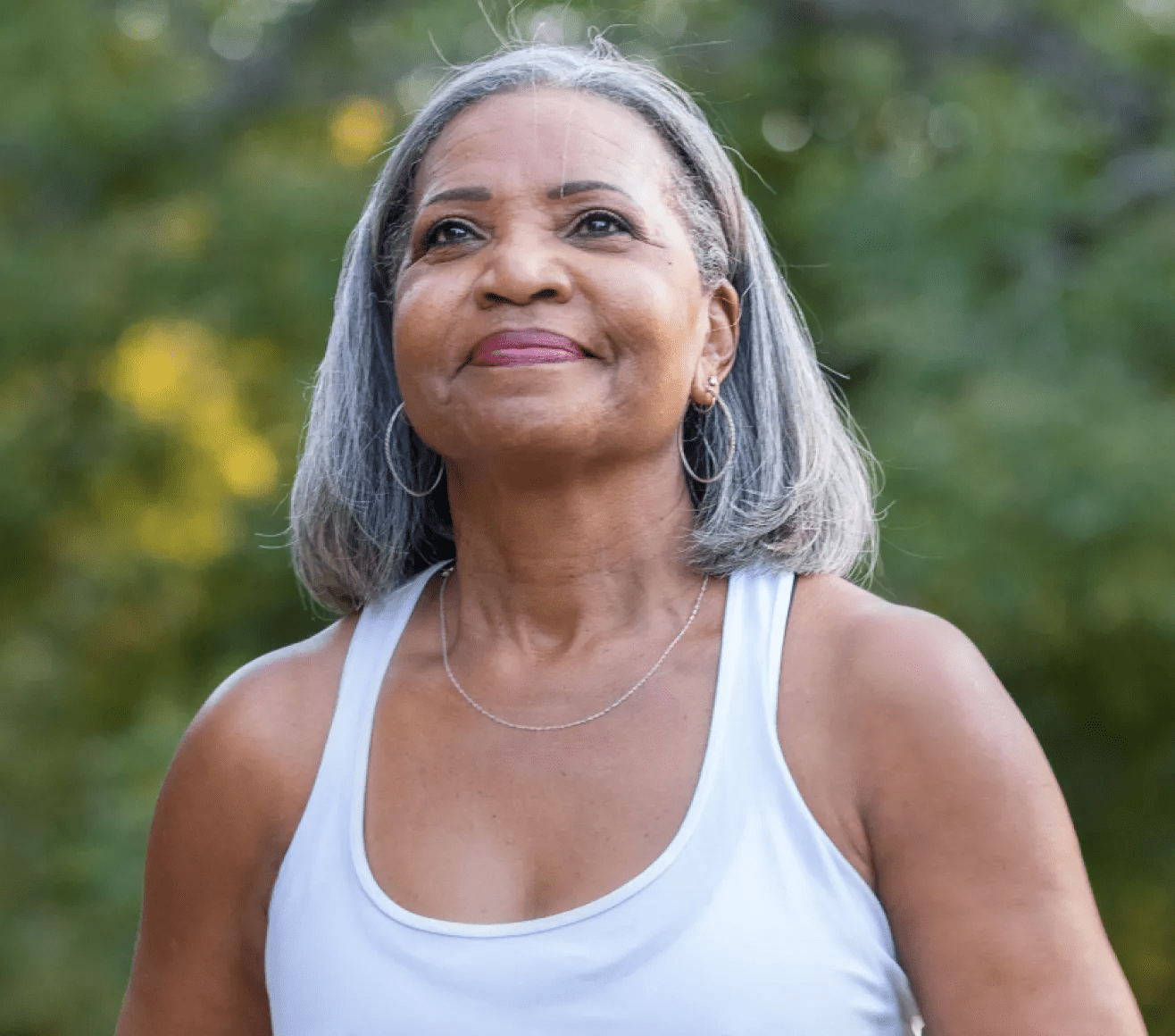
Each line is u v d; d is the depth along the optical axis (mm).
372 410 3020
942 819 2438
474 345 2654
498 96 2787
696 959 2371
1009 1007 2389
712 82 9633
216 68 10422
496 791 2572
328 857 2604
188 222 10047
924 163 9375
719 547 2758
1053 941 2395
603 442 2658
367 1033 2463
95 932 8844
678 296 2689
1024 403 7797
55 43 10008
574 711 2629
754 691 2545
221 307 9492
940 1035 2426
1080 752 8719
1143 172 8828
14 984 8875
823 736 2502
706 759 2494
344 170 9906
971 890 2422
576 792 2533
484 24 9453
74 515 10555
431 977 2447
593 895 2449
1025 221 8555
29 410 10336
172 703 9422
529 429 2607
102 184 10258
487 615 2777
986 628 7801
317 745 2744
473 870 2520
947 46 9633
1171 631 7691
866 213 8703
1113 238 8555
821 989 2383
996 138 8680
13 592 10594
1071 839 2463
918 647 2516
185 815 2795
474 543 2795
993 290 8633
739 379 2900
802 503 2826
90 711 10328
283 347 9953
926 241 8594
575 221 2680
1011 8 9594
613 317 2633
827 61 9734
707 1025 2352
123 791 8820
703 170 2830
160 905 2830
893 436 7887
